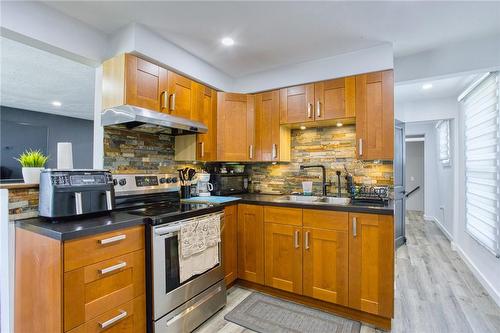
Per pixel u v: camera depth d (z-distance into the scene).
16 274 1.58
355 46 2.41
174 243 1.86
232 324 2.05
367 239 2.03
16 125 5.23
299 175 3.12
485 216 2.70
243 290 2.61
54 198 1.53
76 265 1.36
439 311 2.23
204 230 2.07
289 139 3.13
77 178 1.66
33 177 1.73
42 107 5.13
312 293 2.24
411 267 3.25
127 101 1.99
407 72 2.58
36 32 1.74
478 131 2.90
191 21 2.01
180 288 1.88
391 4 1.78
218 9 1.86
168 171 2.77
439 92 3.81
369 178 2.72
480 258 2.86
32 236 1.47
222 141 2.93
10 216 1.59
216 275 2.21
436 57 2.46
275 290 2.49
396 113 4.38
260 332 1.95
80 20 1.98
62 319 1.31
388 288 1.95
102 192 1.75
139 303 1.68
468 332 1.94
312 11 1.87
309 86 2.73
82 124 6.36
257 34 2.21
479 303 2.36
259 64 2.83
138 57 2.11
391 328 1.99
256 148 3.03
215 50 2.50
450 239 4.39
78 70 3.11
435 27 2.08
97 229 1.45
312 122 2.75
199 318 2.02
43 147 5.62
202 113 2.70
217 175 2.97
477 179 2.93
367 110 2.44
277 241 2.42
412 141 7.59
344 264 2.11
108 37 2.17
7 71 3.15
